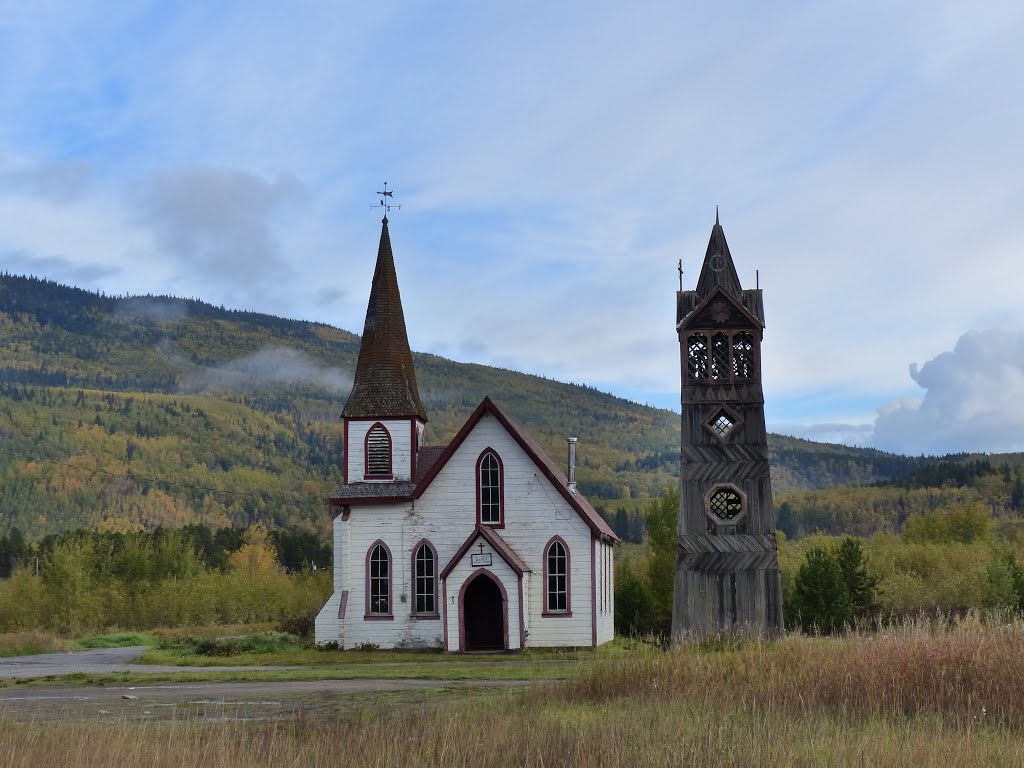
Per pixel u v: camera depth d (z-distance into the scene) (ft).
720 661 93.40
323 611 184.03
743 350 151.02
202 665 154.51
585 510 187.62
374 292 198.80
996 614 99.45
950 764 58.70
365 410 190.29
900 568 390.63
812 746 61.87
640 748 62.85
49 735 67.92
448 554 183.11
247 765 61.05
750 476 147.74
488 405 183.62
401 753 62.75
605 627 194.70
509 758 61.41
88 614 267.18
